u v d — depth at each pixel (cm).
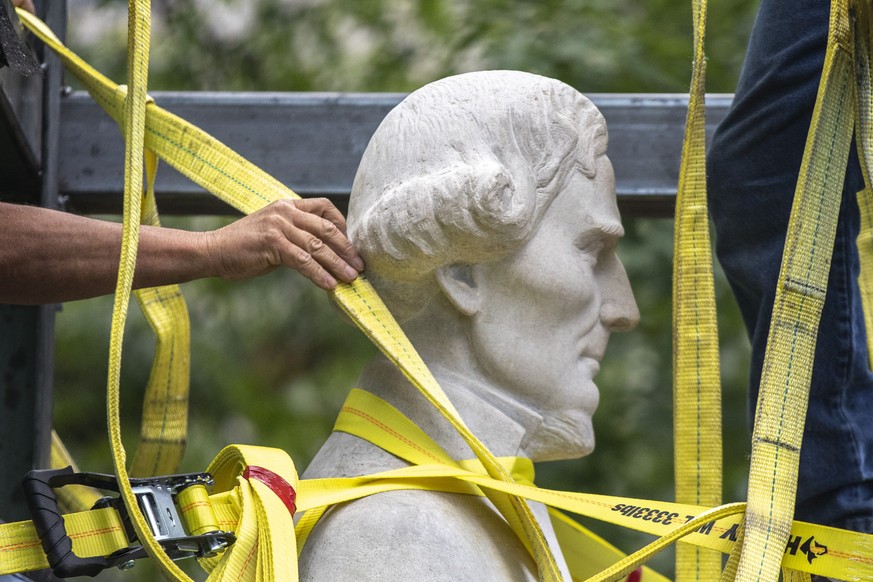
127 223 380
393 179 402
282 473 380
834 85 394
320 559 378
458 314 407
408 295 406
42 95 512
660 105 528
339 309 409
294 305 1105
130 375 1012
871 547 381
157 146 449
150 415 470
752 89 443
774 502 378
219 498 381
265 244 404
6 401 497
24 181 512
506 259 403
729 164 447
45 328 502
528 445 410
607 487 975
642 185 523
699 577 436
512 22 1030
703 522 375
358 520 380
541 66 986
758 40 448
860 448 420
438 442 401
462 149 400
